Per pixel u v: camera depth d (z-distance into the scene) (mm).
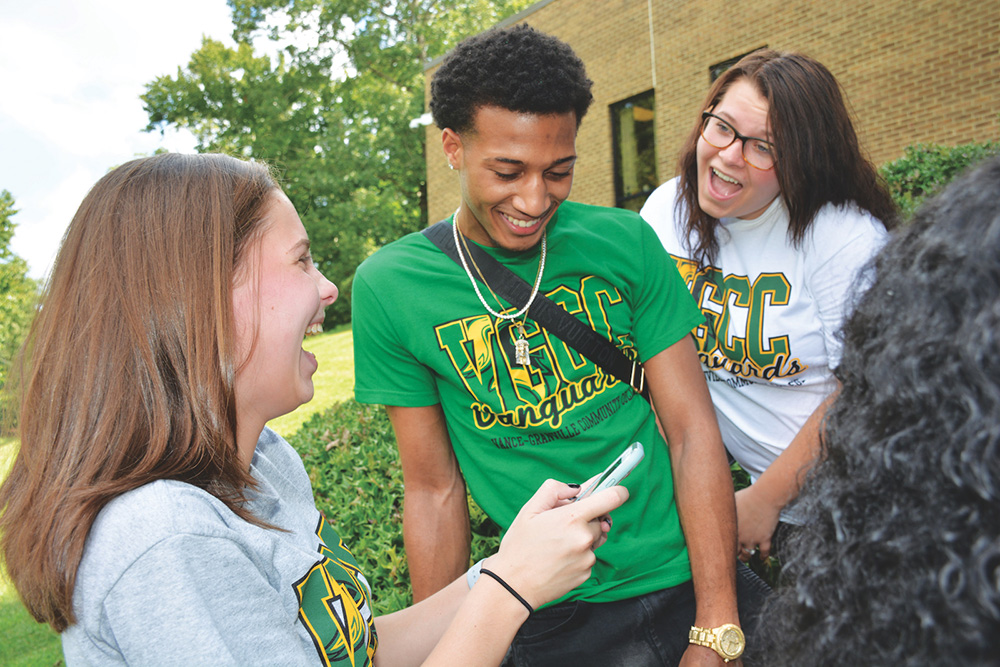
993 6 6000
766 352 1862
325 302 1017
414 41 24656
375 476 3066
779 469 1744
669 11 8586
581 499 1070
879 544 543
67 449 754
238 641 728
